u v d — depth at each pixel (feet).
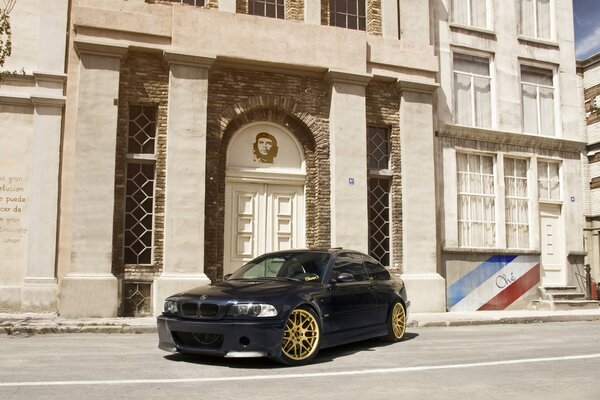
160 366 21.66
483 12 56.49
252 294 22.18
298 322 22.70
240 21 44.09
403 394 17.43
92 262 38.73
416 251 47.65
